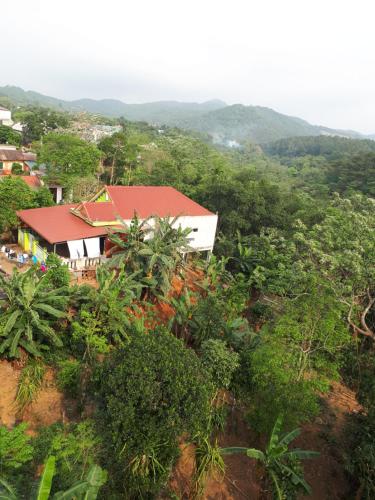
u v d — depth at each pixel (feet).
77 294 67.10
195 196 164.35
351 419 56.65
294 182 322.34
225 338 68.95
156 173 193.06
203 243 115.03
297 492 46.26
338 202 105.70
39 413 53.36
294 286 81.56
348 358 67.67
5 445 35.55
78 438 40.14
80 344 61.72
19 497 31.78
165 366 39.91
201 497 46.55
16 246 104.88
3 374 57.47
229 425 59.82
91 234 92.38
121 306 65.46
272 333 60.75
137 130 518.37
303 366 57.62
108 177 207.72
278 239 124.88
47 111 458.91
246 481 52.11
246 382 59.77
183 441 52.37
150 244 82.43
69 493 29.58
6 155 189.47
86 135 323.78
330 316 57.52
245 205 139.44
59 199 166.20
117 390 38.75
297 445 60.13
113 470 40.55
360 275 66.44
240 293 92.89
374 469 45.68
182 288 93.30
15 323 56.03
